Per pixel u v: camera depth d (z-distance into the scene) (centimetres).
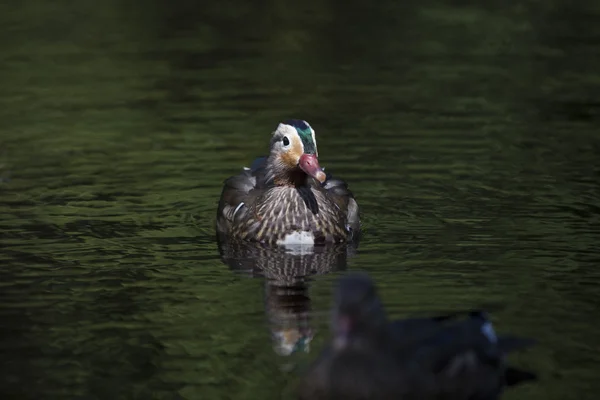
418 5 2964
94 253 1394
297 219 1478
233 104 2114
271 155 1534
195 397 990
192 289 1269
